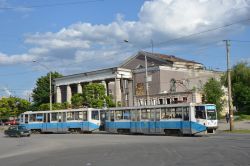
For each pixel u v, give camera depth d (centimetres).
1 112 8694
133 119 4434
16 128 4906
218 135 3712
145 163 1706
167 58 8438
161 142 3005
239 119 6156
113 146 2802
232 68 7462
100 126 5016
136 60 8600
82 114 5144
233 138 3147
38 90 10625
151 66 8044
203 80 8662
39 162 1983
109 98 6694
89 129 5038
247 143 2567
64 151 2592
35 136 4875
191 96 6962
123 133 4591
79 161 1919
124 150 2430
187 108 3903
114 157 2034
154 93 7931
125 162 1784
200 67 8825
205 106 3881
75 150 2620
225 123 5856
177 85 8050
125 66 8681
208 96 6397
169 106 4069
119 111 4622
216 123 3912
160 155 2023
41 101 10638
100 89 6650
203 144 2628
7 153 2759
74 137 4234
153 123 4200
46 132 5566
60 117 5378
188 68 8406
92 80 8819
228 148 2247
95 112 5072
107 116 4769
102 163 1789
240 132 4109
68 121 5275
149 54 8356
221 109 6456
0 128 8206
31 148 3075
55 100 9894
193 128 3831
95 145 2991
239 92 7088
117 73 8294
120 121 4588
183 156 1922
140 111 4366
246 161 1627
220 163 1591
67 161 1950
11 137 4875
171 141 3080
